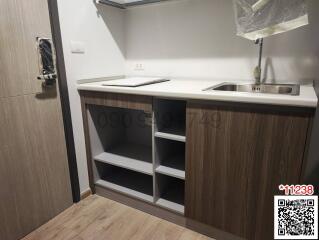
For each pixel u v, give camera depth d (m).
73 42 1.59
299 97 0.98
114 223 1.54
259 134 1.08
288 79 1.50
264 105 1.03
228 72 1.68
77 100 1.67
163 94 1.27
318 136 1.48
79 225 1.53
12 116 1.29
